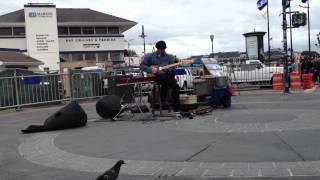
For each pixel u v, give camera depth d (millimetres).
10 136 9930
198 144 7746
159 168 6277
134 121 11281
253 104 14531
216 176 5754
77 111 10711
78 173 6301
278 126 9305
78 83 19641
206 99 13438
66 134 9750
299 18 19812
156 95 12305
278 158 6484
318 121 9852
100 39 57344
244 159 6523
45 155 7637
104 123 11305
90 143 8469
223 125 9797
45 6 53312
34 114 15109
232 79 25703
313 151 6828
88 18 57281
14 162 7219
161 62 11625
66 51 55969
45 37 53375
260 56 41406
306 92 19672
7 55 39812
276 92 20922
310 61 28453
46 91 18359
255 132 8680
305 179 5461
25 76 17516
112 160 6934
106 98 12141
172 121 10875
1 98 16578
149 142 8203
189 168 6195
